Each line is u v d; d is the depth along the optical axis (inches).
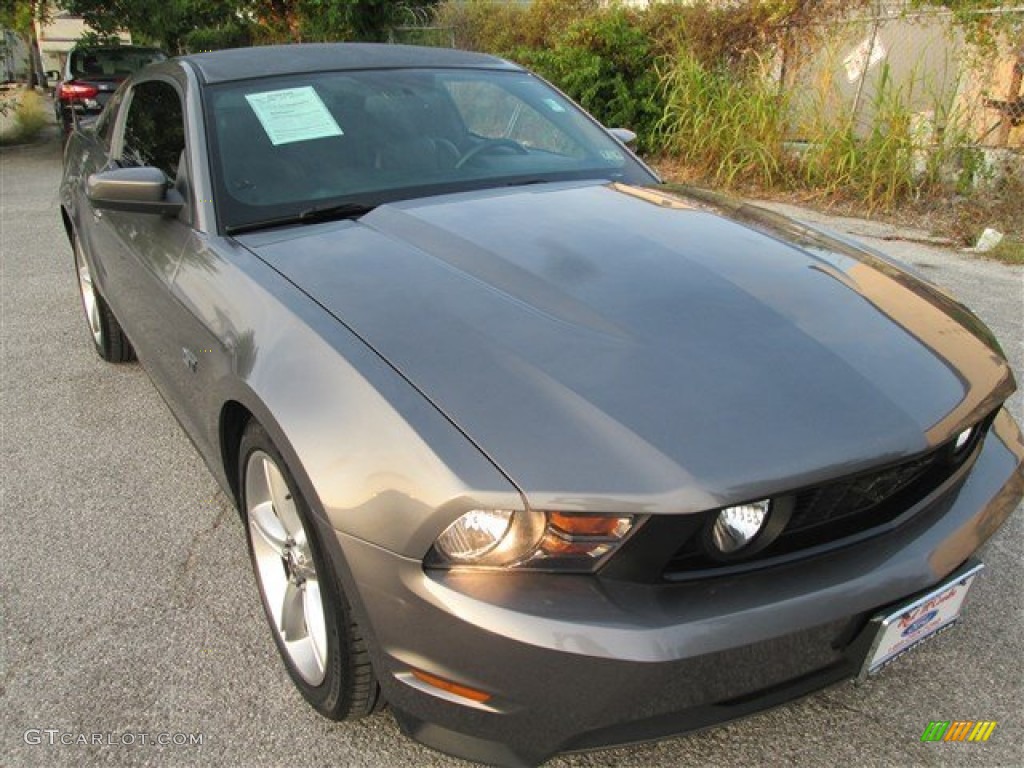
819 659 68.6
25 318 212.7
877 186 320.8
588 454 64.1
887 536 72.4
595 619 61.7
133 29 648.4
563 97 145.4
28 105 658.8
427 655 65.7
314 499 70.3
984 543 76.6
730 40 394.6
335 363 74.8
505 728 65.5
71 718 87.0
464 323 78.2
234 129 113.8
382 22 564.7
